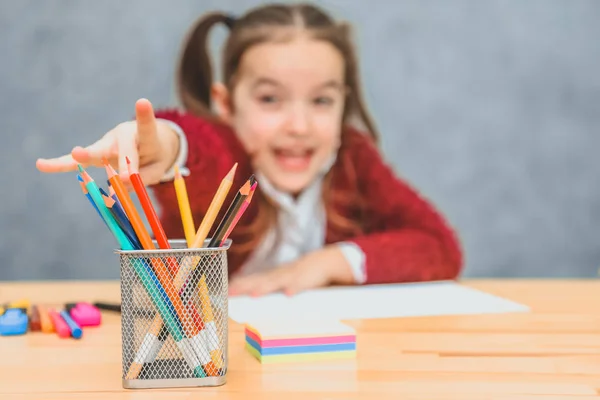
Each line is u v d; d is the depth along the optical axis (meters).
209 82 1.56
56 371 0.48
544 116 1.67
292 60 1.47
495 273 1.67
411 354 0.52
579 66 1.67
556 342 0.56
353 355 0.51
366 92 1.64
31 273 1.62
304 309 0.75
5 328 0.61
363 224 1.47
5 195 1.61
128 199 0.44
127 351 0.43
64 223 1.63
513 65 1.66
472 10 1.66
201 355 0.44
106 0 1.62
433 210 1.43
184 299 0.44
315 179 1.48
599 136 1.67
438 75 1.66
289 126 1.47
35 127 1.62
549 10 1.66
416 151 1.66
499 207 1.67
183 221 0.46
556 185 1.67
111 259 1.63
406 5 1.64
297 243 1.46
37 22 1.61
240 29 1.50
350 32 1.60
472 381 0.44
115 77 1.62
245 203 0.45
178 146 0.81
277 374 0.46
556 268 1.67
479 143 1.67
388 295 0.85
